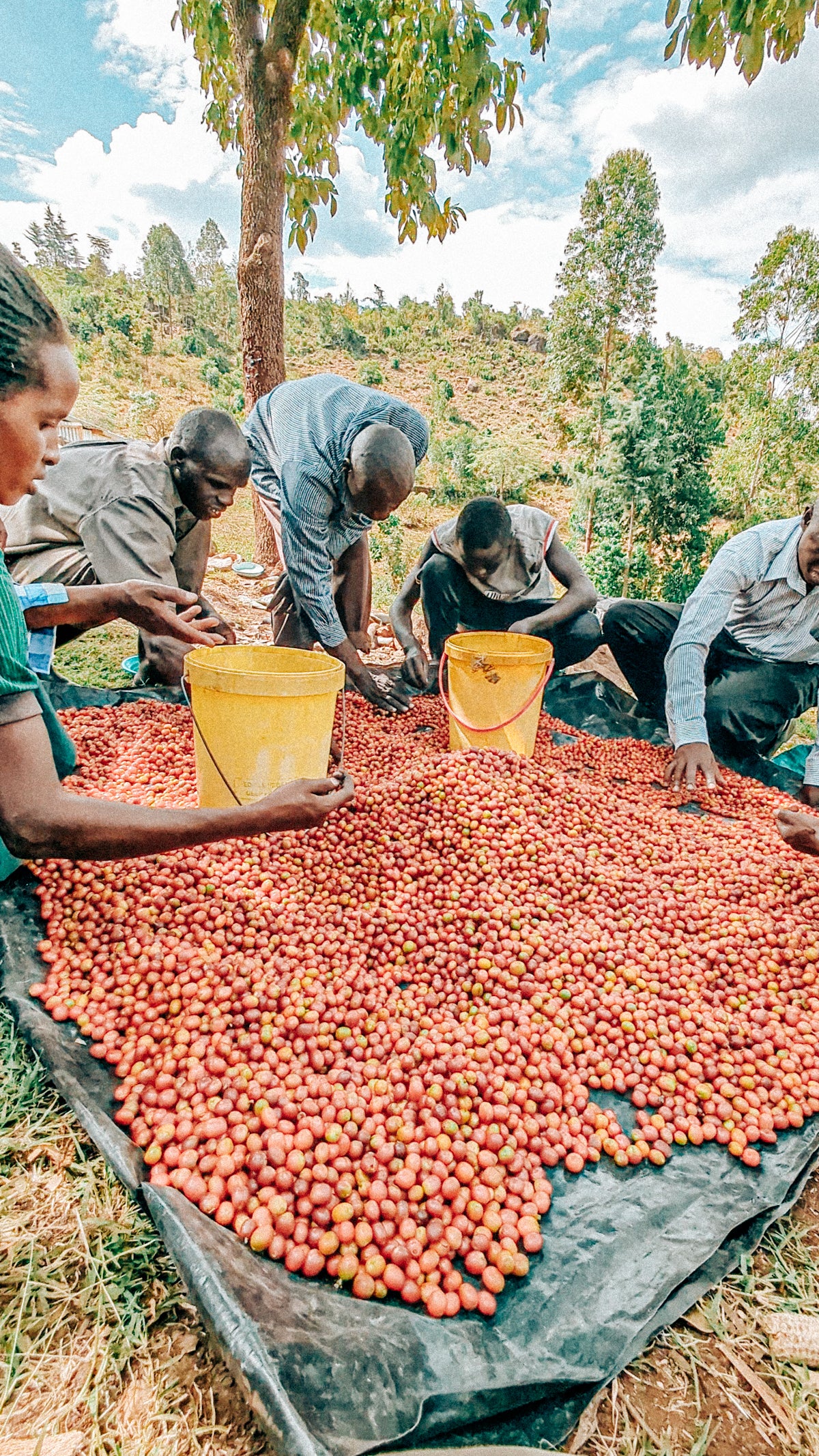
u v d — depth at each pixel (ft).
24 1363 3.81
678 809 10.77
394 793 9.24
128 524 10.92
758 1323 4.37
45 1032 5.62
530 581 13.74
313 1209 4.54
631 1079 5.88
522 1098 5.50
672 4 13.83
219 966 6.28
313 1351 3.71
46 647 8.98
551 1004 6.41
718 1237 4.71
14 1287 4.16
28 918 6.86
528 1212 4.75
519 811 8.86
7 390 4.23
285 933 6.99
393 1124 5.14
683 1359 4.17
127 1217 4.51
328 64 19.29
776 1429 3.90
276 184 17.92
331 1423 3.42
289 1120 5.08
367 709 13.29
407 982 6.79
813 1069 6.09
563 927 7.50
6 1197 4.60
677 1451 3.76
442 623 14.32
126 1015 5.85
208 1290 3.92
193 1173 4.72
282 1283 4.18
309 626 13.51
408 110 18.43
